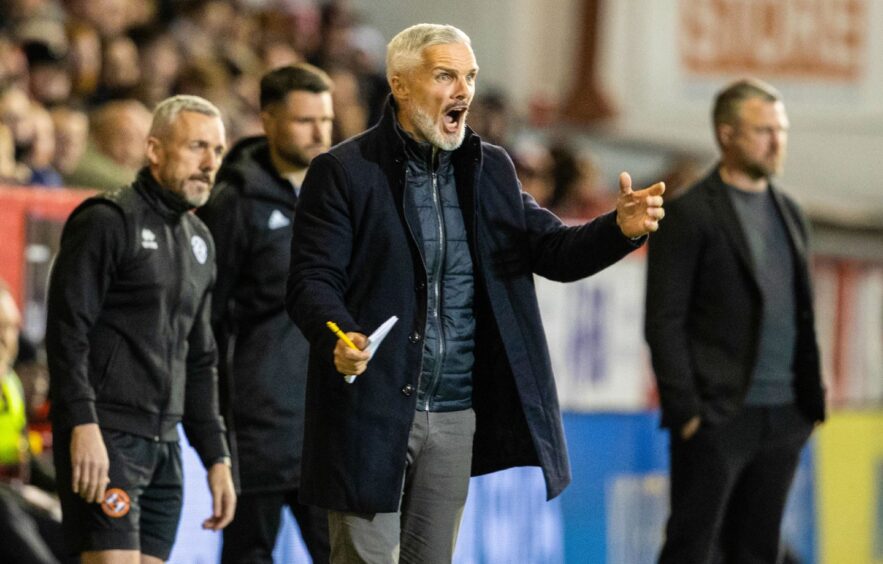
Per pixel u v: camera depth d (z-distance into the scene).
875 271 33.97
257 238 17.69
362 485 13.44
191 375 16.61
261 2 41.50
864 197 50.94
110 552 15.38
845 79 51.19
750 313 19.75
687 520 19.70
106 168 26.59
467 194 13.81
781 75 50.94
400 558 14.10
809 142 51.03
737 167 19.98
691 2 50.16
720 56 50.38
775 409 19.84
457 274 13.80
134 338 15.69
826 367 32.72
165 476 16.09
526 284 13.95
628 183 13.13
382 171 13.69
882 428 30.19
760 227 20.02
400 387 13.52
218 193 17.73
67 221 15.78
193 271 16.25
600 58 49.09
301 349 17.88
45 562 19.67
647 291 20.00
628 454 25.80
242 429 17.66
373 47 44.66
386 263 13.60
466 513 23.44
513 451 13.98
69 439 15.23
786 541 27.91
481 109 40.22
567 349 27.12
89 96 30.30
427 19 48.34
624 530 25.78
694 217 19.78
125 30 32.12
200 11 35.81
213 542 20.31
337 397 13.58
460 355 13.83
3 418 20.47
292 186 18.00
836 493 29.16
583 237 13.49
